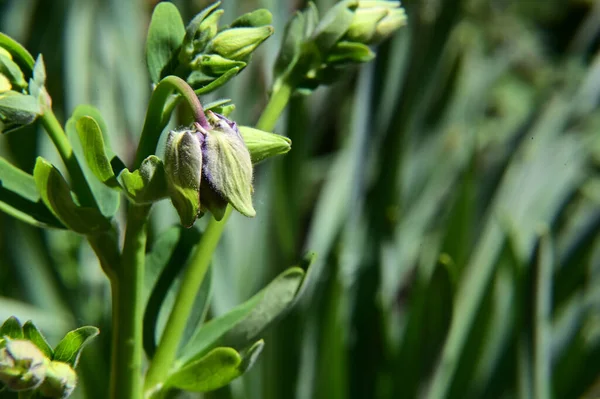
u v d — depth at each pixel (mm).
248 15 398
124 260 395
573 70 917
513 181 772
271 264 664
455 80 808
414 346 607
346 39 419
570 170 788
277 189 658
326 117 900
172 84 377
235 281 666
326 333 607
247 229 701
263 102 781
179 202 373
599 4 966
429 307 581
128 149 778
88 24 785
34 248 674
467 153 814
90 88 775
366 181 678
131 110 786
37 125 675
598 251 756
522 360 541
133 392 401
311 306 623
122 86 792
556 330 681
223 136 374
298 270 414
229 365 399
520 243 698
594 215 703
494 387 663
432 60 756
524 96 1045
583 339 676
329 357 607
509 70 1071
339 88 868
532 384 540
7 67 387
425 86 769
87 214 390
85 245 703
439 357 599
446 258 550
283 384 616
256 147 380
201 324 421
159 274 424
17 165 676
